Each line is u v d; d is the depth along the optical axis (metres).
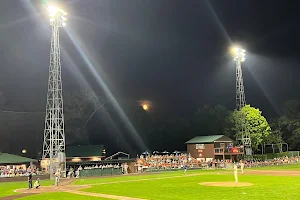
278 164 79.25
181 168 69.56
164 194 27.31
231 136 96.38
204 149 84.38
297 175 45.19
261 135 89.56
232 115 91.44
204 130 109.12
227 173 54.22
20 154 85.50
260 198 23.64
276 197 24.00
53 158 54.44
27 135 86.94
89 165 64.88
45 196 28.28
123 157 96.50
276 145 105.94
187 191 29.17
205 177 46.00
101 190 31.75
